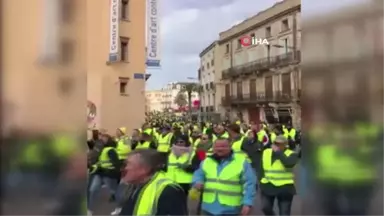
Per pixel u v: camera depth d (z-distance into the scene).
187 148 8.47
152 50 26.42
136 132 12.29
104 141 9.15
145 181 3.07
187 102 89.19
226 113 57.53
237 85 54.88
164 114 93.62
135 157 3.06
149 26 26.39
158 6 26.58
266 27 48.09
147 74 29.58
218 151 4.94
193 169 8.38
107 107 26.67
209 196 4.91
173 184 3.04
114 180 8.91
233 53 55.97
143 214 2.95
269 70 46.72
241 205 4.83
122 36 28.11
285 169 6.56
